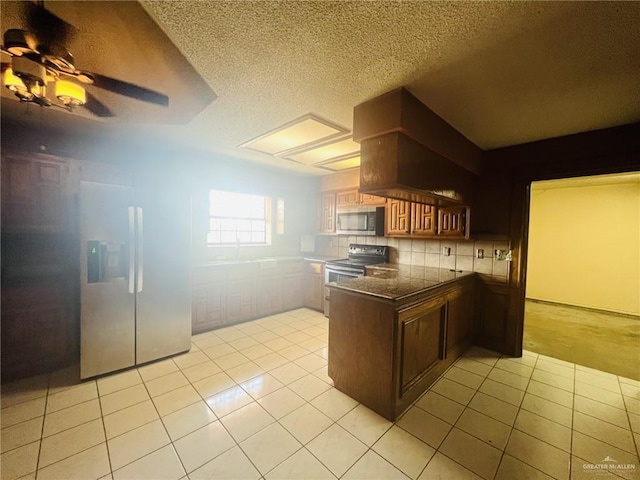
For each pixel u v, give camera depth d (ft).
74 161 8.21
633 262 14.40
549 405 6.73
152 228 8.52
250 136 8.90
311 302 14.53
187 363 8.58
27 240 7.95
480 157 9.86
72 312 8.29
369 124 6.24
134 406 6.43
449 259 11.08
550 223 16.87
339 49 4.50
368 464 4.94
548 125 7.63
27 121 7.82
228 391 7.09
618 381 7.89
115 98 6.10
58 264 8.18
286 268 14.20
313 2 3.53
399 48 4.47
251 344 10.05
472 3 3.52
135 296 8.19
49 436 5.45
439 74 5.22
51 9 3.51
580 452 5.30
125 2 3.45
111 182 8.76
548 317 14.16
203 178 12.08
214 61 4.82
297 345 9.98
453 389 7.39
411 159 6.25
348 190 14.20
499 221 9.77
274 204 15.29
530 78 5.31
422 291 6.82
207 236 12.78
